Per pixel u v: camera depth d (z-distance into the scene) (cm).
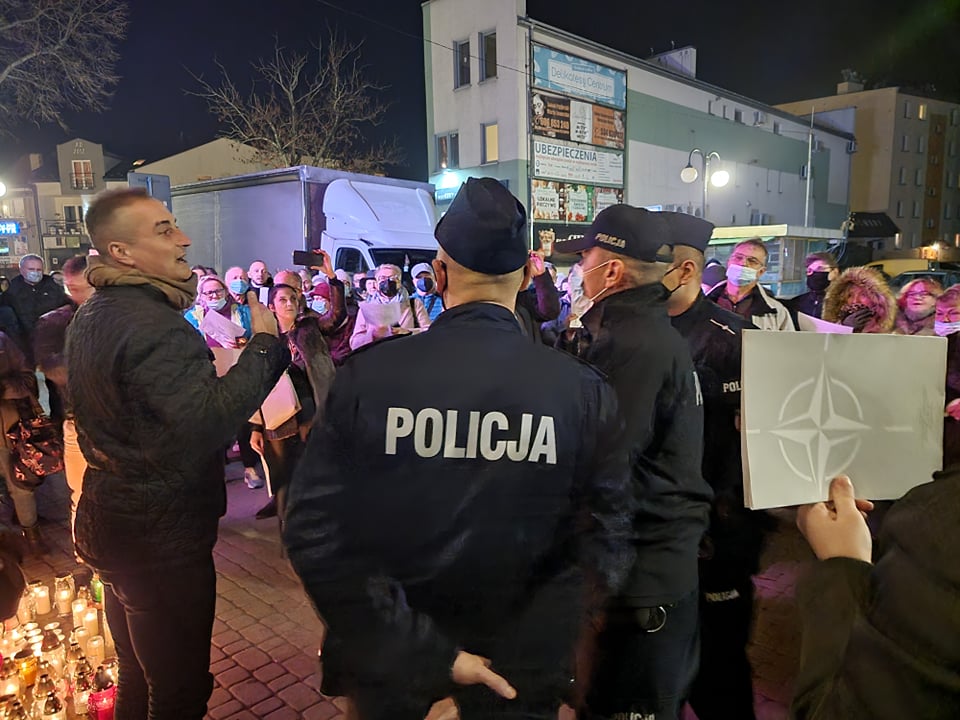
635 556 166
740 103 2977
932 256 4119
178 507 186
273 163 2341
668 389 172
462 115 2202
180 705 197
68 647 305
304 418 371
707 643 229
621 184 2391
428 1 2233
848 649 79
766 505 138
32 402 414
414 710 125
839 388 145
